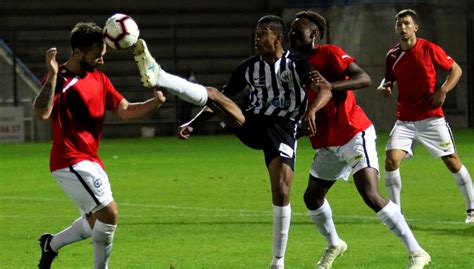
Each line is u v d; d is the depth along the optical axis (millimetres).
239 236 20656
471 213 22109
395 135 21922
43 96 13883
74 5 64688
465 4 59312
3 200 28203
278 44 15375
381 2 58125
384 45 58031
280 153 15266
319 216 16469
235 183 31734
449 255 17703
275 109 15391
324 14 59719
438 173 33594
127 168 37844
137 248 19281
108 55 62125
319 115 16125
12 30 57281
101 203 14617
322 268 16516
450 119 59250
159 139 56156
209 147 48719
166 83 13117
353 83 15336
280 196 15227
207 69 63375
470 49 58812
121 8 65250
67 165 14562
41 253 17266
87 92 14602
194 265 17344
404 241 15656
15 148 50781
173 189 30312
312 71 15086
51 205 26922
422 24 58312
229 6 66250
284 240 15336
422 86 21812
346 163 16328
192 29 64375
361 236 20203
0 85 58812
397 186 21703
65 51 62594
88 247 19547
